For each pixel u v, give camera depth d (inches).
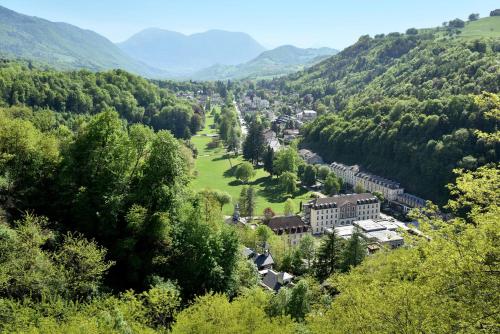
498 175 1101.1
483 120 6225.4
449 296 943.7
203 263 2337.6
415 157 6914.4
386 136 7721.5
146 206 2396.7
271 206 6515.8
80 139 2498.8
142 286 2160.4
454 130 6594.5
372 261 2596.0
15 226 2071.9
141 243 2367.1
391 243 4773.6
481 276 887.7
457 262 921.5
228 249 2519.7
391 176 7332.7
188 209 2559.1
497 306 855.7
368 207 6186.0
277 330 1574.8
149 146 2635.3
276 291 3154.5
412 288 1049.5
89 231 2267.5
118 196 2311.8
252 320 1664.6
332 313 1435.8
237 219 5088.6
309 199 6850.4
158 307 1867.6
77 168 2431.1
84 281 1829.5
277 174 7819.9
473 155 6058.1
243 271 2763.3
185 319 1585.9
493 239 948.6
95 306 1603.1
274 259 4163.4
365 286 1572.3
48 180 2479.1
